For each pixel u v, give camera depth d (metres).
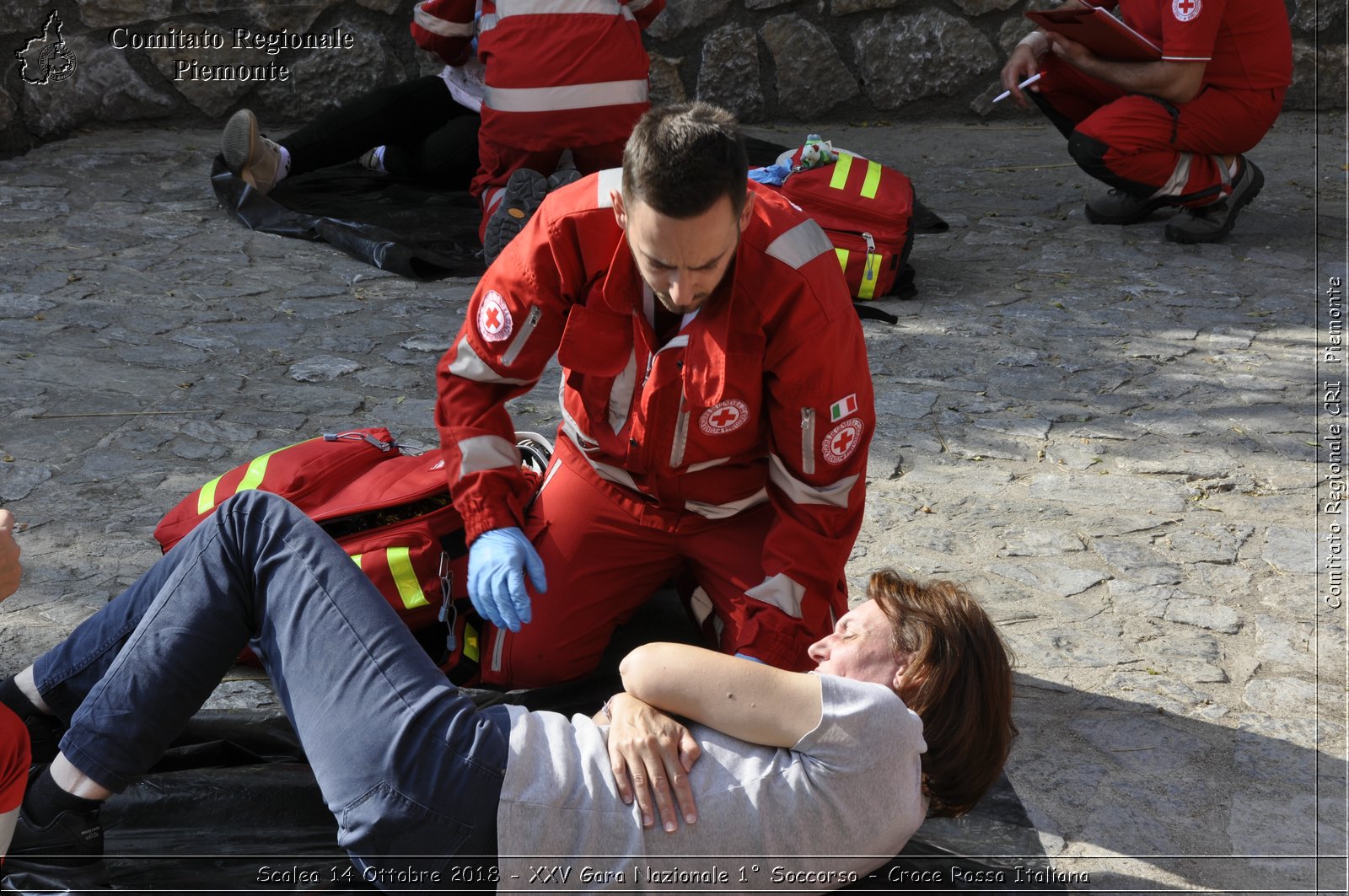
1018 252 5.50
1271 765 2.41
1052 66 5.88
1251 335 4.61
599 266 2.19
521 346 2.33
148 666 1.95
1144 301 4.94
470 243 5.42
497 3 5.00
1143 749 2.45
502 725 1.90
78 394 3.80
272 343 4.29
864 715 1.84
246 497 2.05
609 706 2.01
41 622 2.66
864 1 7.54
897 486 3.45
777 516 2.41
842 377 2.21
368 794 1.87
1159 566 3.10
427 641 2.64
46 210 5.58
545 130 5.03
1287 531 3.27
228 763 2.35
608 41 4.96
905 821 1.89
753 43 7.55
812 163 4.86
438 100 6.07
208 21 6.99
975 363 4.32
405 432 3.66
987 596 2.94
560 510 2.56
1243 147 5.46
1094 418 3.91
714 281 1.98
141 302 4.59
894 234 4.74
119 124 7.02
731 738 1.90
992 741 1.95
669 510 2.51
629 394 2.34
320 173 6.31
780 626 2.33
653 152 1.85
